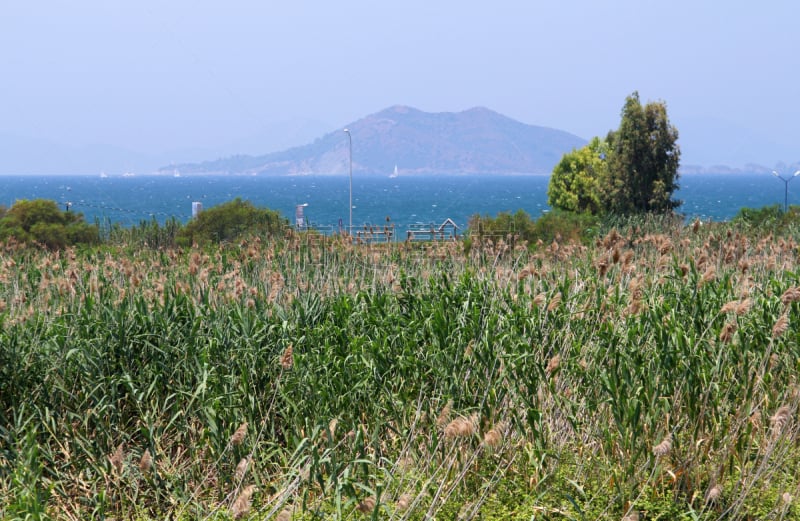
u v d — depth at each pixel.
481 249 19.22
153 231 33.88
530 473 9.69
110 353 10.93
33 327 11.42
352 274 16.16
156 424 10.18
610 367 10.12
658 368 10.04
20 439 9.46
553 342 10.77
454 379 10.11
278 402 10.56
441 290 12.83
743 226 28.64
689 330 10.84
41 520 7.79
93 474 9.63
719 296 12.02
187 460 10.03
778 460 9.27
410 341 11.09
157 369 10.77
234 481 9.18
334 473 8.27
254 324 11.24
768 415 10.13
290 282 14.02
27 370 10.46
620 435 9.77
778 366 10.97
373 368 10.47
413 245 19.88
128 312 11.46
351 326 12.07
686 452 9.61
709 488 8.97
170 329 11.26
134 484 9.43
